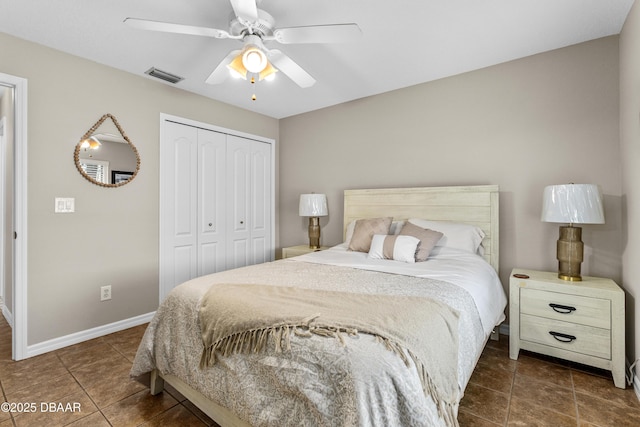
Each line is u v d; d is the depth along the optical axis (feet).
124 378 6.29
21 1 5.79
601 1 5.90
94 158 8.20
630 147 6.13
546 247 7.90
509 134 8.39
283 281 5.70
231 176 11.87
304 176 13.01
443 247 8.22
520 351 7.50
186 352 4.89
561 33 7.01
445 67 8.70
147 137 9.30
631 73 6.03
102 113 8.33
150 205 9.43
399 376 3.03
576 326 6.33
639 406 5.30
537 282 6.77
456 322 4.32
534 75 8.02
